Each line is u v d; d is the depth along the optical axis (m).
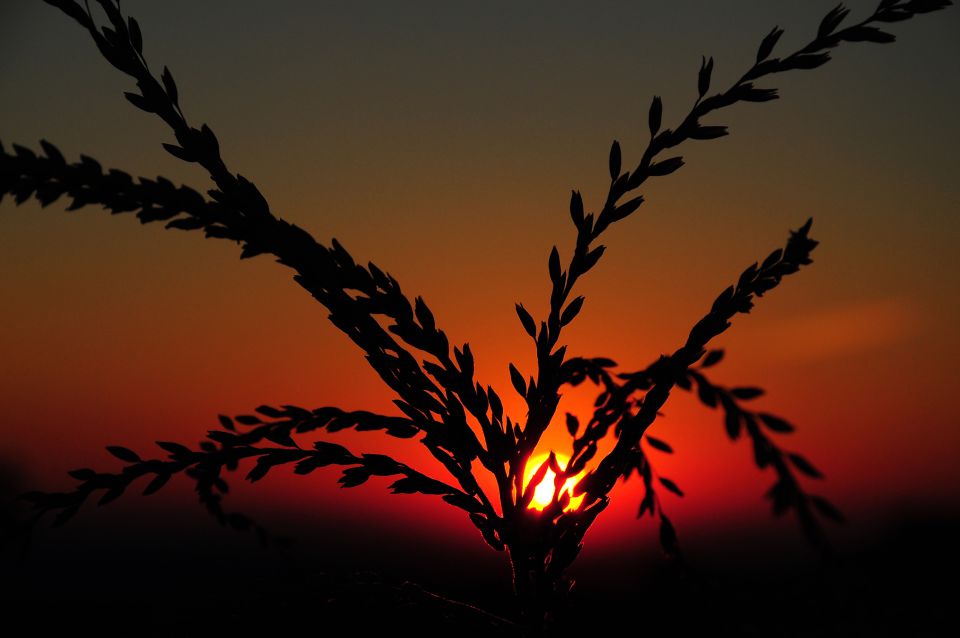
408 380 0.65
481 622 0.64
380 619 0.63
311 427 0.65
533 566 0.65
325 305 0.65
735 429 0.58
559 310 0.66
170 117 0.64
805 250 0.64
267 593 0.65
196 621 0.63
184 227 0.63
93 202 0.62
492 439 0.66
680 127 0.66
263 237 0.64
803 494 0.57
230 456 0.64
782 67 0.65
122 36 0.64
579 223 0.66
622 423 0.64
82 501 0.63
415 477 0.65
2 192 0.62
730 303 0.64
